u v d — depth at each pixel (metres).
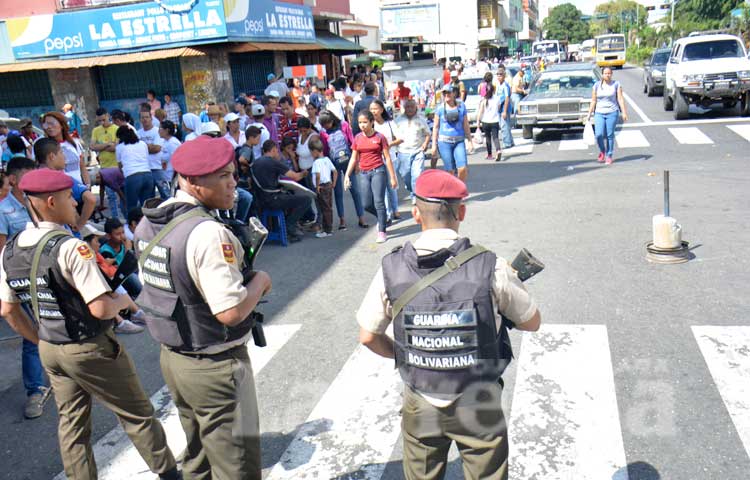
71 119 16.19
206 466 3.03
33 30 17.23
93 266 3.04
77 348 3.10
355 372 4.65
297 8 20.52
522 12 104.94
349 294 6.29
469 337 2.28
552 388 4.17
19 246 3.12
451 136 9.68
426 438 2.48
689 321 5.04
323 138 8.96
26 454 4.04
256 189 8.12
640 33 81.69
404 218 9.26
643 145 13.50
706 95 16.20
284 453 3.72
